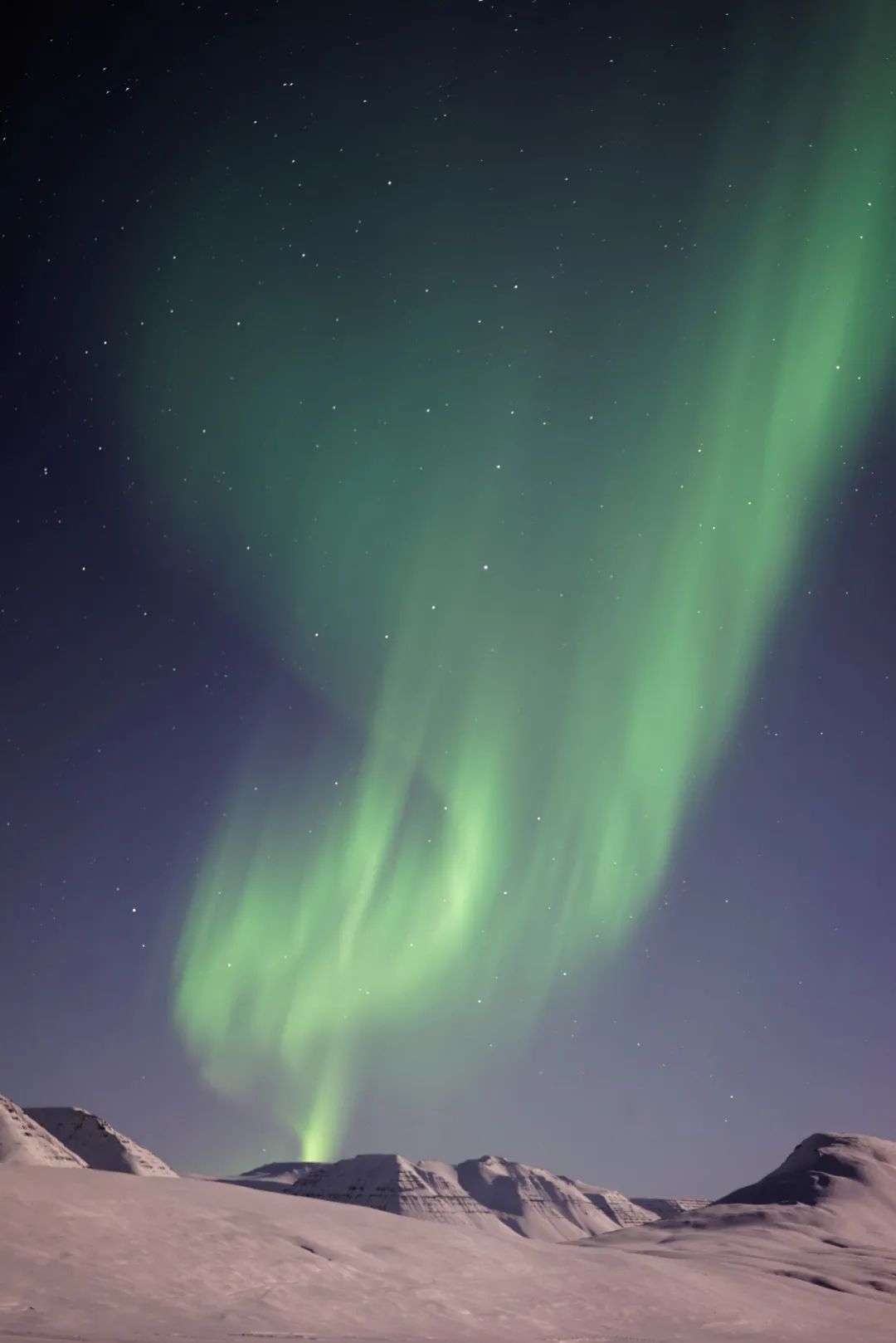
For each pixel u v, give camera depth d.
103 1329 43.88
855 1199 180.62
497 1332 57.69
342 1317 54.03
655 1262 89.00
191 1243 58.72
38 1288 47.66
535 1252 82.38
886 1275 105.69
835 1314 81.88
